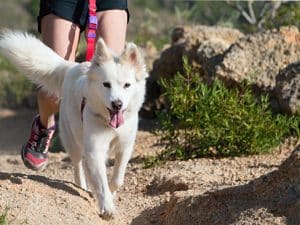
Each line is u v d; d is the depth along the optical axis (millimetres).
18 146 11852
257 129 8211
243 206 5730
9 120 14406
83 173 7160
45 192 6355
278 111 9273
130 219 6438
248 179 7141
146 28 16188
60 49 7195
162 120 8734
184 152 8352
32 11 21188
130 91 6453
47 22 7242
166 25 16953
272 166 7598
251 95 8797
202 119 8312
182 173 7457
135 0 33438
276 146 8414
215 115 8305
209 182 7082
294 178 5637
